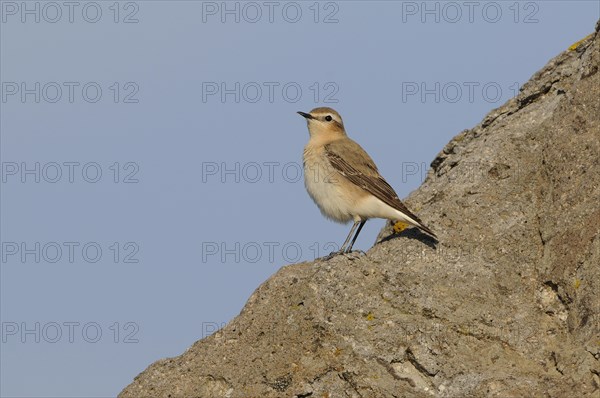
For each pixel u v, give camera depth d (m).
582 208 16.33
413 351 15.09
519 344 15.39
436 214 17.55
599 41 18.03
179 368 16.08
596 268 15.45
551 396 14.15
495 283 16.39
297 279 16.38
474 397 14.39
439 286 16.25
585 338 14.85
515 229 17.06
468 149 19.25
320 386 15.14
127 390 16.09
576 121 17.45
